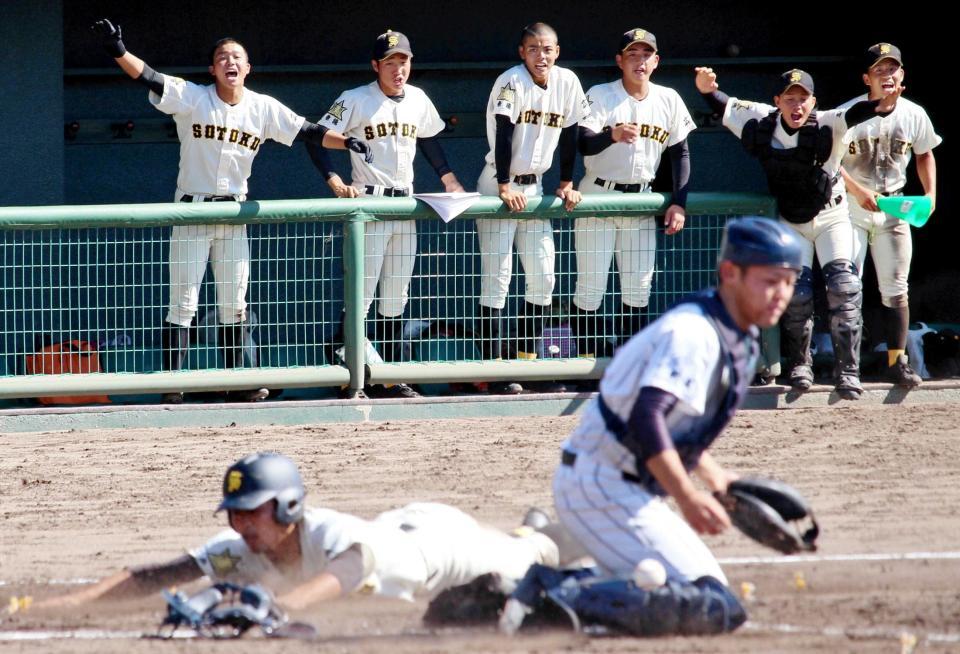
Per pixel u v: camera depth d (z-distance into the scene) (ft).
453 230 107.76
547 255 105.40
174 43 136.05
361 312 103.55
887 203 102.94
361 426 100.12
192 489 79.77
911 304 137.59
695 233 113.60
